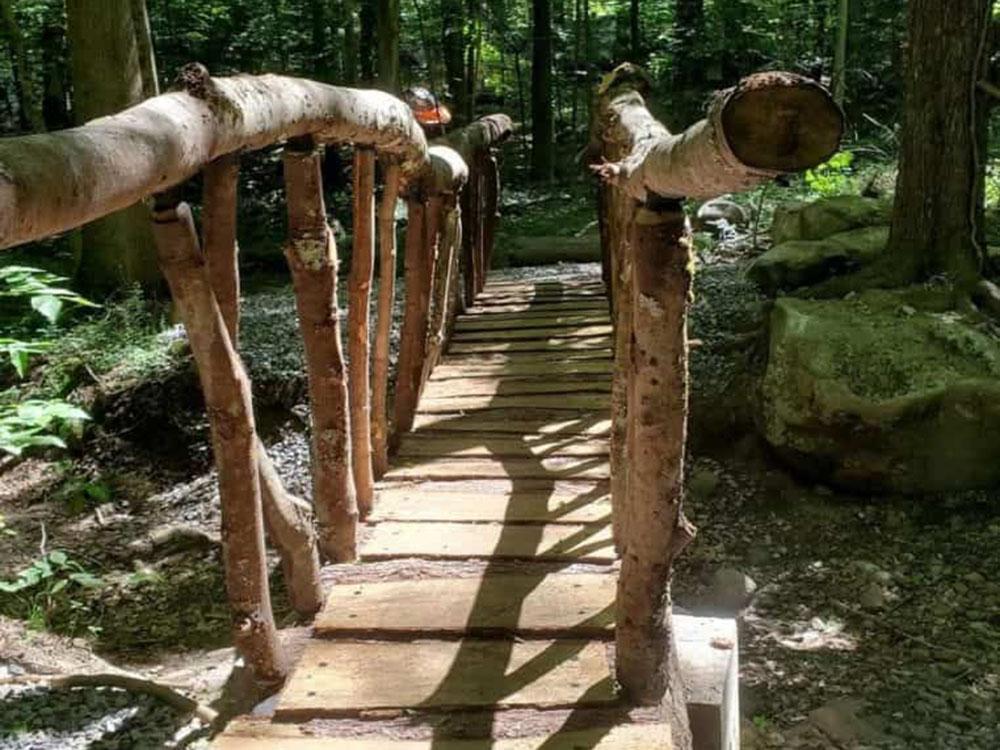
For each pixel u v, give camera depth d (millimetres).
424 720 2250
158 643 4547
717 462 5180
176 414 6672
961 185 5383
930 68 5320
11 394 6965
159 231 1856
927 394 4527
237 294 2174
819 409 4637
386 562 2971
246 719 2273
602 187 5789
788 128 1396
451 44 15336
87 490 6004
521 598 2727
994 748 3387
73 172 1257
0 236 1109
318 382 2787
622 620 2283
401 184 3717
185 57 13742
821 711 3570
